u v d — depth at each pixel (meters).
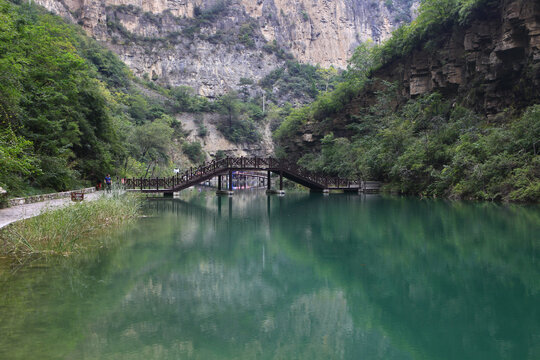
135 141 43.22
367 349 4.31
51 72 19.70
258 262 8.72
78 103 23.70
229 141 88.56
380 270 8.01
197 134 84.88
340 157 41.69
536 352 4.21
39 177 17.66
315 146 52.62
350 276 7.59
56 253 8.64
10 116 14.39
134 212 15.90
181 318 5.25
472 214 16.00
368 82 45.59
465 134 25.41
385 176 35.00
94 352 4.09
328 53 143.50
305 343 4.49
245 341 4.52
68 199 16.05
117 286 6.56
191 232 12.62
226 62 119.12
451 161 25.59
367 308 5.79
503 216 15.13
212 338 4.59
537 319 5.23
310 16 144.25
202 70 114.31
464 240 10.76
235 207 21.98
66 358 3.89
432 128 30.94
